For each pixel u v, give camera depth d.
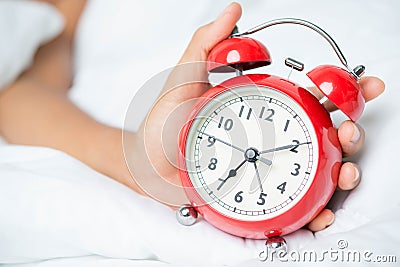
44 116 1.47
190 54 1.03
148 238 0.98
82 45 1.83
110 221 0.99
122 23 1.76
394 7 1.43
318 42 1.30
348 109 0.92
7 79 1.63
